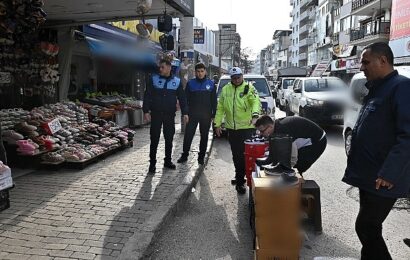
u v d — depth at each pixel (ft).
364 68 10.44
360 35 109.70
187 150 25.90
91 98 38.75
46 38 32.71
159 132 22.61
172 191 19.07
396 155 9.33
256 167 14.34
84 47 40.68
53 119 25.04
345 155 31.27
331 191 21.17
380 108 10.02
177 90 23.53
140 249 12.93
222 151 33.19
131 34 45.83
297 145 16.07
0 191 15.78
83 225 14.75
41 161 22.27
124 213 16.03
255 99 20.45
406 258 13.44
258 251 11.77
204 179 23.65
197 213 17.76
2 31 20.33
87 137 26.66
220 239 14.96
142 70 52.54
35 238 13.58
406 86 9.65
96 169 23.04
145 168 23.66
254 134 20.56
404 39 71.51
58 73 32.71
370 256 10.70
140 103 43.24
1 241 13.30
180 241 14.73
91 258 12.26
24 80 29.43
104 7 27.84
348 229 15.88
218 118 21.70
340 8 149.89
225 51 233.76
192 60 42.52
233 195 20.48
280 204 11.53
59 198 17.67
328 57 181.37
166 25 28.14
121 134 29.35
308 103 44.34
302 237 14.99
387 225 16.30
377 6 100.01
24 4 19.02
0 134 16.97
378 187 9.67
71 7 27.66
